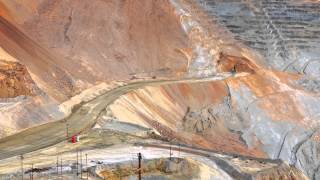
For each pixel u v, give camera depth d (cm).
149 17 7212
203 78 6825
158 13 7375
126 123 4569
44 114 4434
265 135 6131
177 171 3412
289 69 8212
